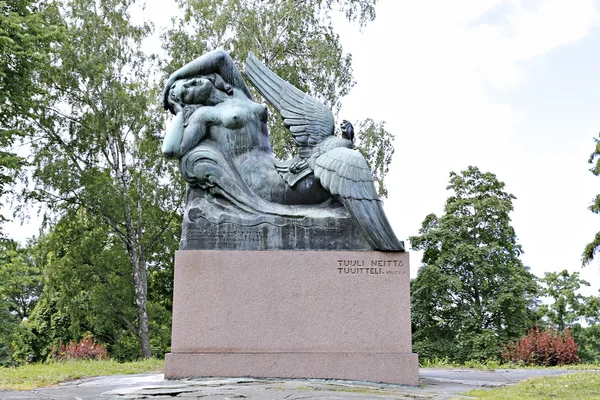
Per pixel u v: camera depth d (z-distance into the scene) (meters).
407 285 8.31
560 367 12.30
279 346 8.11
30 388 8.14
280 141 21.48
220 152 9.02
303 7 23.02
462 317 25.69
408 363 8.05
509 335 25.39
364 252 8.41
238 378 7.86
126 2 24.59
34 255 26.02
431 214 29.97
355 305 8.25
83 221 24.47
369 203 8.54
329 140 9.09
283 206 8.80
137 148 23.86
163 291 30.59
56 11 23.41
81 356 16.20
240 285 8.27
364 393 6.91
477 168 30.03
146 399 6.53
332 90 22.72
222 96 9.41
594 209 23.27
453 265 27.30
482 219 28.33
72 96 23.38
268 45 22.55
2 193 20.66
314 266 8.34
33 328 29.19
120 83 23.55
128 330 26.81
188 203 8.80
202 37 23.06
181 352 8.07
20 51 17.91
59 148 23.45
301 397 6.44
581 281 33.94
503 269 26.98
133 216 23.53
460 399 6.73
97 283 24.89
